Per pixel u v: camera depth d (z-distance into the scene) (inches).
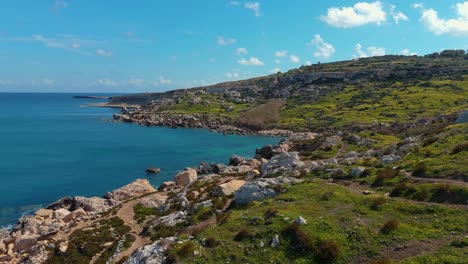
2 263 1899.6
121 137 7298.2
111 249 1795.0
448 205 1197.1
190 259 1087.0
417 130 4217.5
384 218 1167.6
